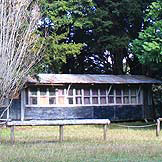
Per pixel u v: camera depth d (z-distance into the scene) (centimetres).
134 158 1096
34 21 1520
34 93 2783
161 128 2370
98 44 3278
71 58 3556
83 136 1844
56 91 2847
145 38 2259
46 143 1522
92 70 3716
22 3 1448
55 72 3184
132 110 3077
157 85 3497
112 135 1892
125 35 3216
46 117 2800
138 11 3159
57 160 1059
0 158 1103
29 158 1096
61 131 1617
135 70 3700
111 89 3023
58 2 2852
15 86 1584
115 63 3566
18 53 1427
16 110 2703
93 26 3116
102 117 2958
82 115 2898
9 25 1381
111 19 3262
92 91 2958
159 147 1346
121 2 3166
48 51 2572
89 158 1098
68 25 3030
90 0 3020
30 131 2248
